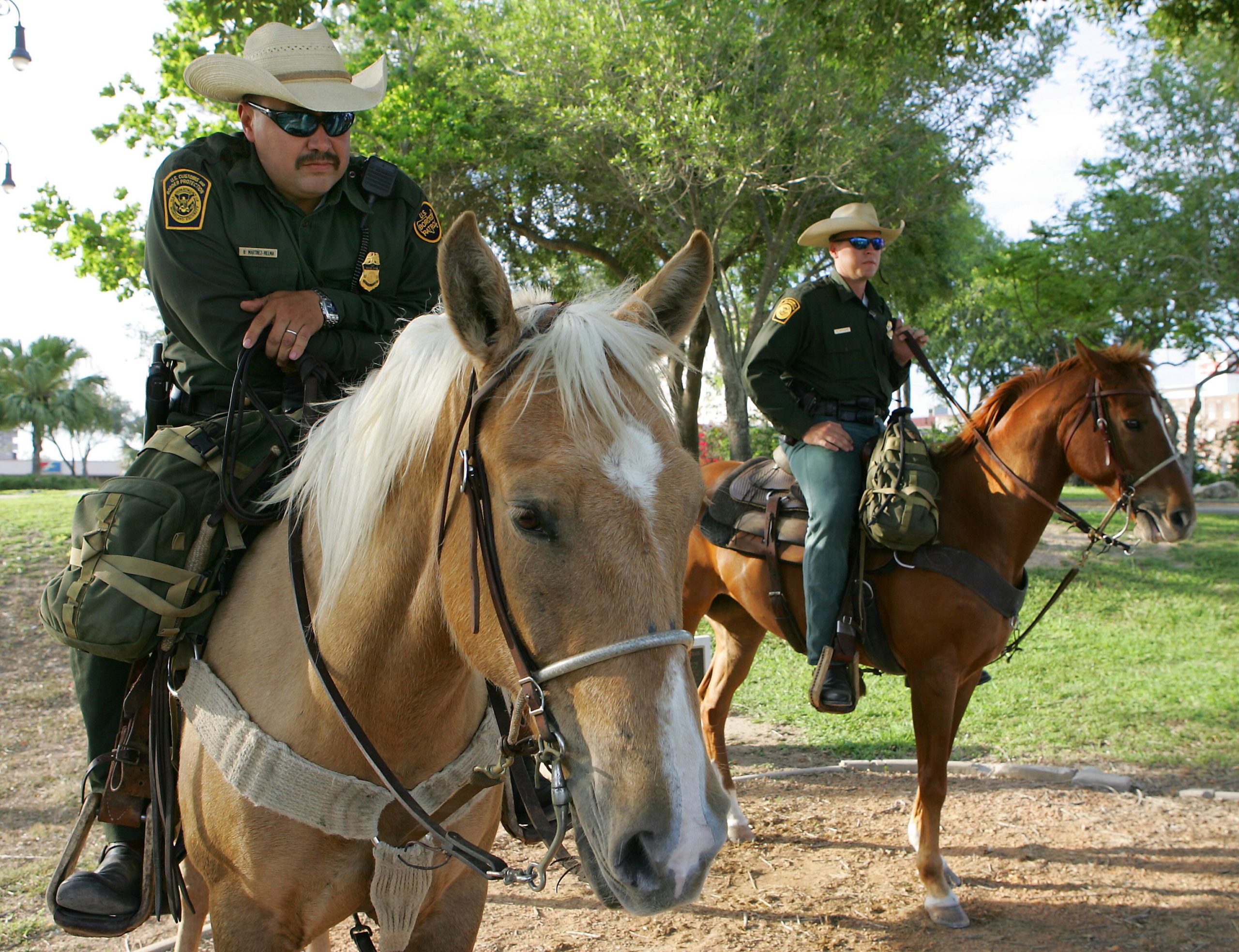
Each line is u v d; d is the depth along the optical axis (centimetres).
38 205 1173
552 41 1168
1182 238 1962
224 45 700
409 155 1261
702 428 1759
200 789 175
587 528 127
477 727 183
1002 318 3419
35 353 5072
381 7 1165
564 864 385
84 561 179
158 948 309
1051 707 595
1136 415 372
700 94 1151
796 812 441
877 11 973
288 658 172
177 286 201
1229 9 941
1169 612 855
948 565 359
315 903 170
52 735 526
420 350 162
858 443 395
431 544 152
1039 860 387
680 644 127
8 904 338
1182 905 347
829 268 1460
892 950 317
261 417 202
